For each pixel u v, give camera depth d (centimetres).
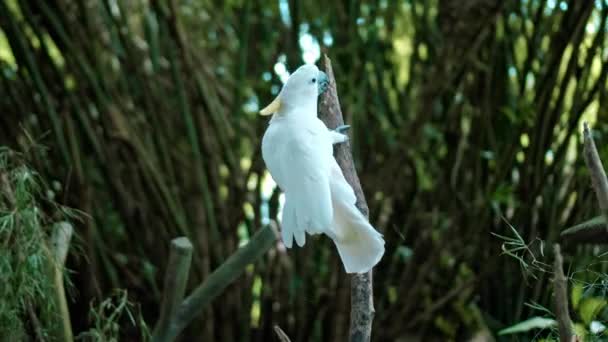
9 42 482
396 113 531
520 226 470
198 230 488
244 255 375
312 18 514
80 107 489
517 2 479
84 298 477
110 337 402
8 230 376
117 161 494
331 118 357
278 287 491
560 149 459
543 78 458
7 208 387
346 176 353
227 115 536
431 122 496
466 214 486
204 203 489
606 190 315
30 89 488
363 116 502
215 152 503
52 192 467
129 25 506
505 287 473
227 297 489
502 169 470
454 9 479
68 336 386
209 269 488
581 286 371
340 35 503
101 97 487
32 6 484
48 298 382
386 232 496
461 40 476
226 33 567
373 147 503
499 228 480
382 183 487
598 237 346
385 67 516
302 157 335
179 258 371
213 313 489
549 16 482
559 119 459
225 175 552
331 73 359
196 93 491
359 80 499
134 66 498
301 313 488
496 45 480
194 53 504
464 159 490
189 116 488
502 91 486
